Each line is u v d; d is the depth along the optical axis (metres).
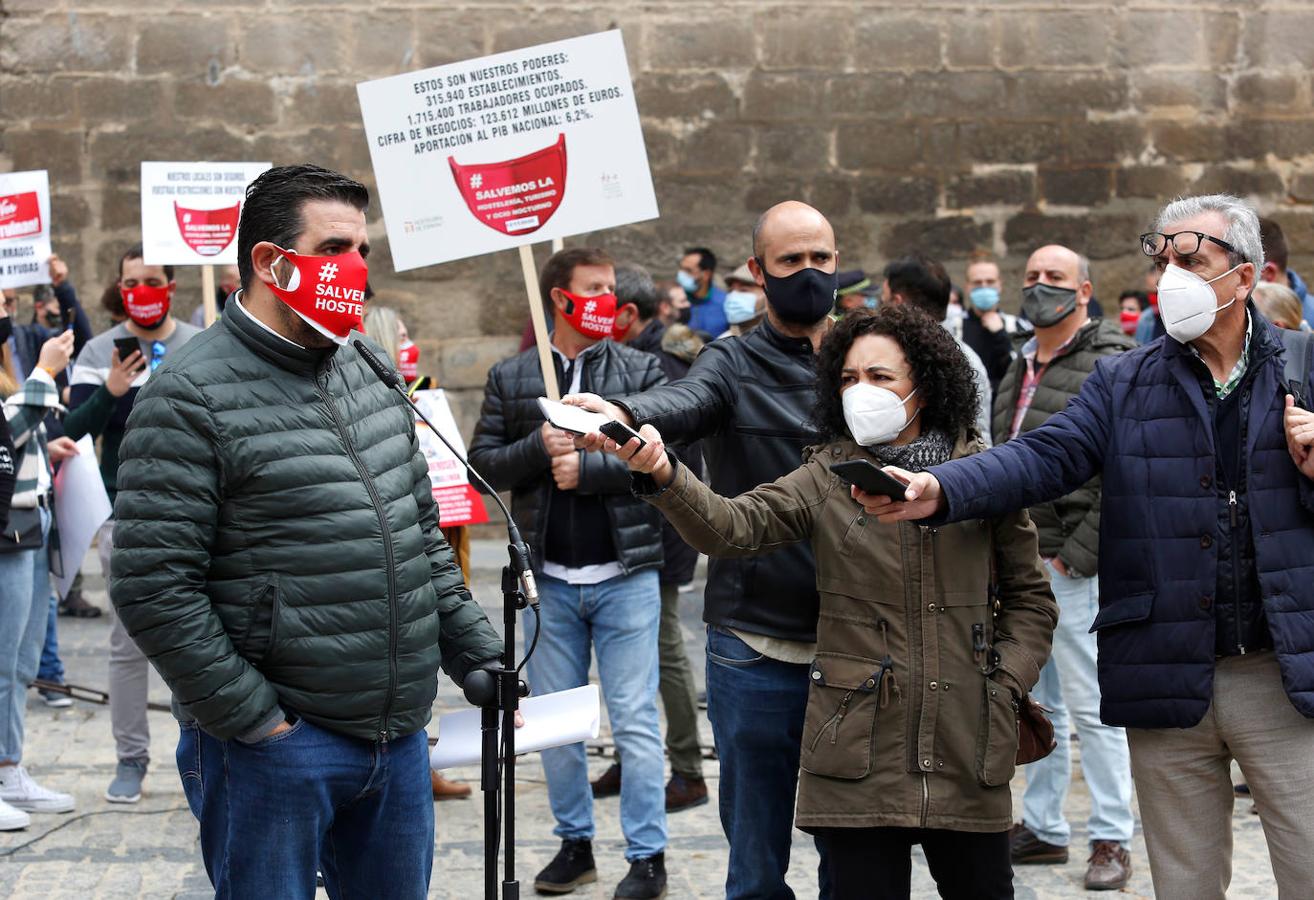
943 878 3.45
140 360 5.83
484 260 12.13
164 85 11.76
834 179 12.27
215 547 3.04
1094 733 5.07
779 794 3.98
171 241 6.30
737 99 12.15
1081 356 5.38
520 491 5.16
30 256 6.80
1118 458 3.54
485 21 11.91
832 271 3.99
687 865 5.30
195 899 4.87
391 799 3.26
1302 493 3.42
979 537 3.46
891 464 3.52
